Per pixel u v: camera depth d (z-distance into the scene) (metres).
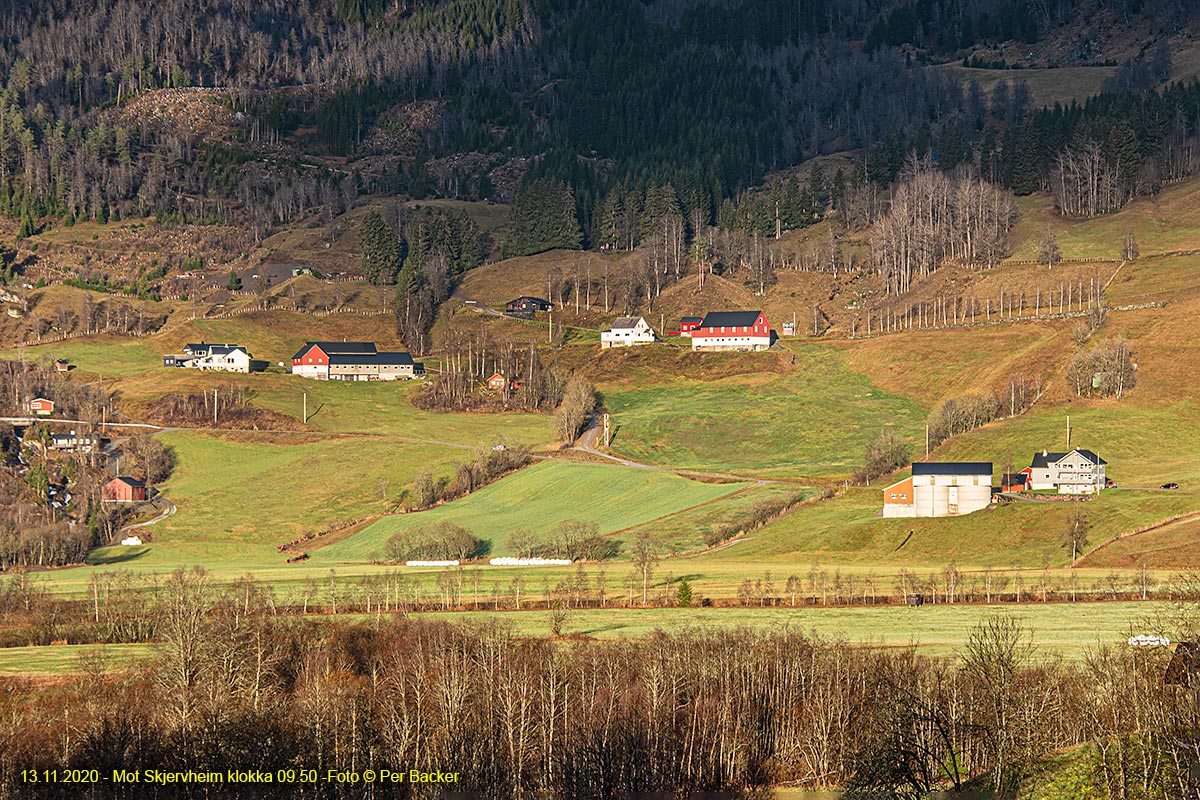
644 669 153.38
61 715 149.38
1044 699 126.25
